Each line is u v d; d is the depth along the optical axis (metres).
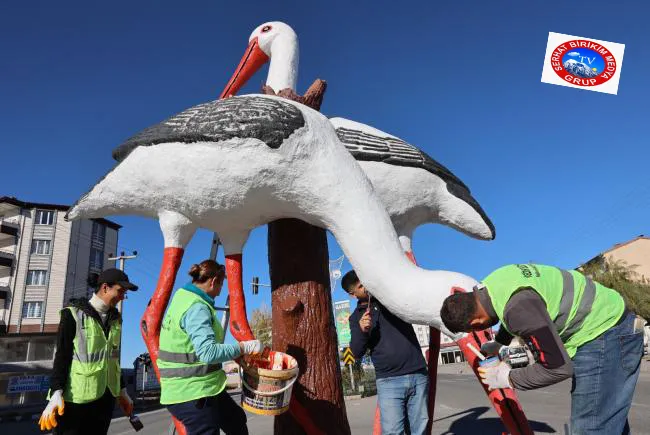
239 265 3.06
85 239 27.53
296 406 2.88
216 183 2.65
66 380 2.83
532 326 1.86
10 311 24.58
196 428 2.48
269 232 3.25
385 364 3.14
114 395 3.10
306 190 2.73
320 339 3.00
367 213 2.76
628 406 2.04
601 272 21.42
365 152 3.23
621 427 2.03
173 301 2.63
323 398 2.92
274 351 2.74
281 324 3.03
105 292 3.11
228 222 2.93
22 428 13.23
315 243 3.15
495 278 2.04
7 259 24.95
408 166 3.32
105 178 2.86
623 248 30.36
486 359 2.45
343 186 2.74
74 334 2.88
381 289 2.71
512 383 1.98
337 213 2.75
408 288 2.66
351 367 15.23
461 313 2.05
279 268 3.11
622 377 2.03
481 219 3.55
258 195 2.74
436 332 3.45
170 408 2.52
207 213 2.83
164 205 2.83
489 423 6.30
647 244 29.70
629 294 19.86
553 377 1.82
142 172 2.72
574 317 2.02
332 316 3.14
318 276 3.11
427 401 3.19
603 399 2.03
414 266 2.78
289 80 4.07
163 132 2.64
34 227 26.08
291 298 3.02
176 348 2.53
